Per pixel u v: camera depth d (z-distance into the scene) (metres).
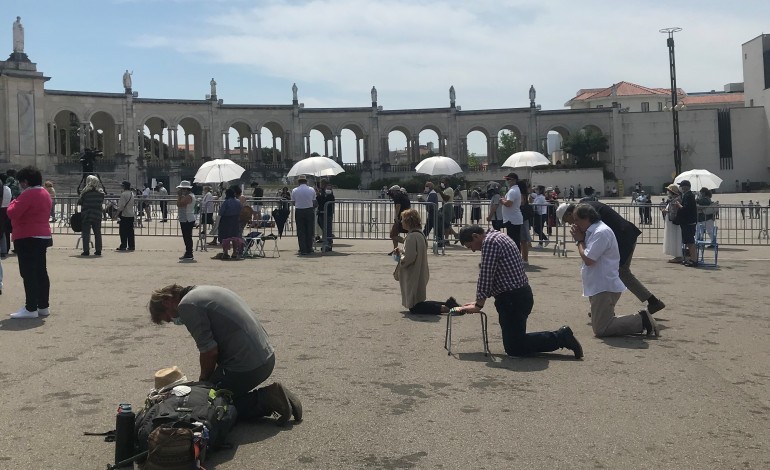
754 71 94.31
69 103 75.62
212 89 84.50
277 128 90.69
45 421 6.57
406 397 7.40
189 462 5.21
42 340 9.75
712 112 89.31
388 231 28.50
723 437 6.29
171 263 18.36
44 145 69.25
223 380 6.48
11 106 66.81
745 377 8.24
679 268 18.03
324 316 11.62
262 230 29.36
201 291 6.55
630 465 5.65
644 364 8.80
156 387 6.26
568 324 11.20
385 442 6.12
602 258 10.26
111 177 76.19
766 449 6.01
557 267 18.27
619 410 7.02
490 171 89.44
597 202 11.65
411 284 11.82
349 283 15.21
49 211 11.41
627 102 115.50
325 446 6.03
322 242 21.94
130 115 79.38
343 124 89.50
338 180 84.38
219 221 19.58
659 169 89.94
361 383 7.90
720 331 10.73
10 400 7.16
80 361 8.67
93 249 21.88
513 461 5.71
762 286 15.07
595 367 8.65
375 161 89.81
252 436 6.27
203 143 84.06
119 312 11.74
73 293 13.53
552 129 90.19
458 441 6.15
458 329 10.73
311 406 7.11
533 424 6.59
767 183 89.62
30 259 11.14
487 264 8.97
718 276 16.58
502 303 9.04
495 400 7.31
